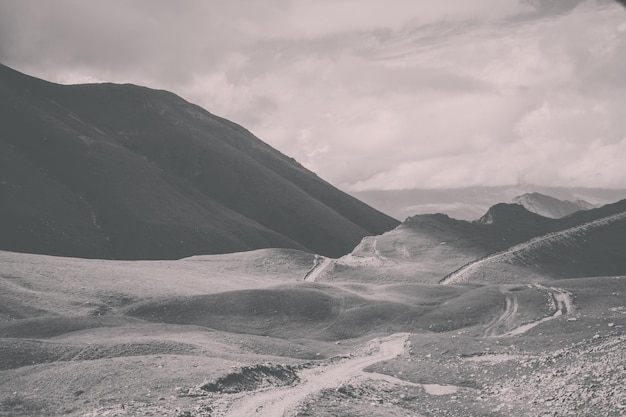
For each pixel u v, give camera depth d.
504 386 60.66
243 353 86.19
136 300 141.75
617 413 45.47
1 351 73.31
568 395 51.53
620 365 55.28
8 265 157.12
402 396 61.56
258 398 53.69
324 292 144.75
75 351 76.06
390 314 128.88
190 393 53.25
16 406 52.56
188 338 94.88
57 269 161.88
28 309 124.62
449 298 146.00
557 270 193.88
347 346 103.31
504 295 134.12
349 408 51.12
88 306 132.88
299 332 121.69
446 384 65.75
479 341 89.56
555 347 79.94
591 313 114.00
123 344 79.12
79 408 50.84
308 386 63.03
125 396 52.78
